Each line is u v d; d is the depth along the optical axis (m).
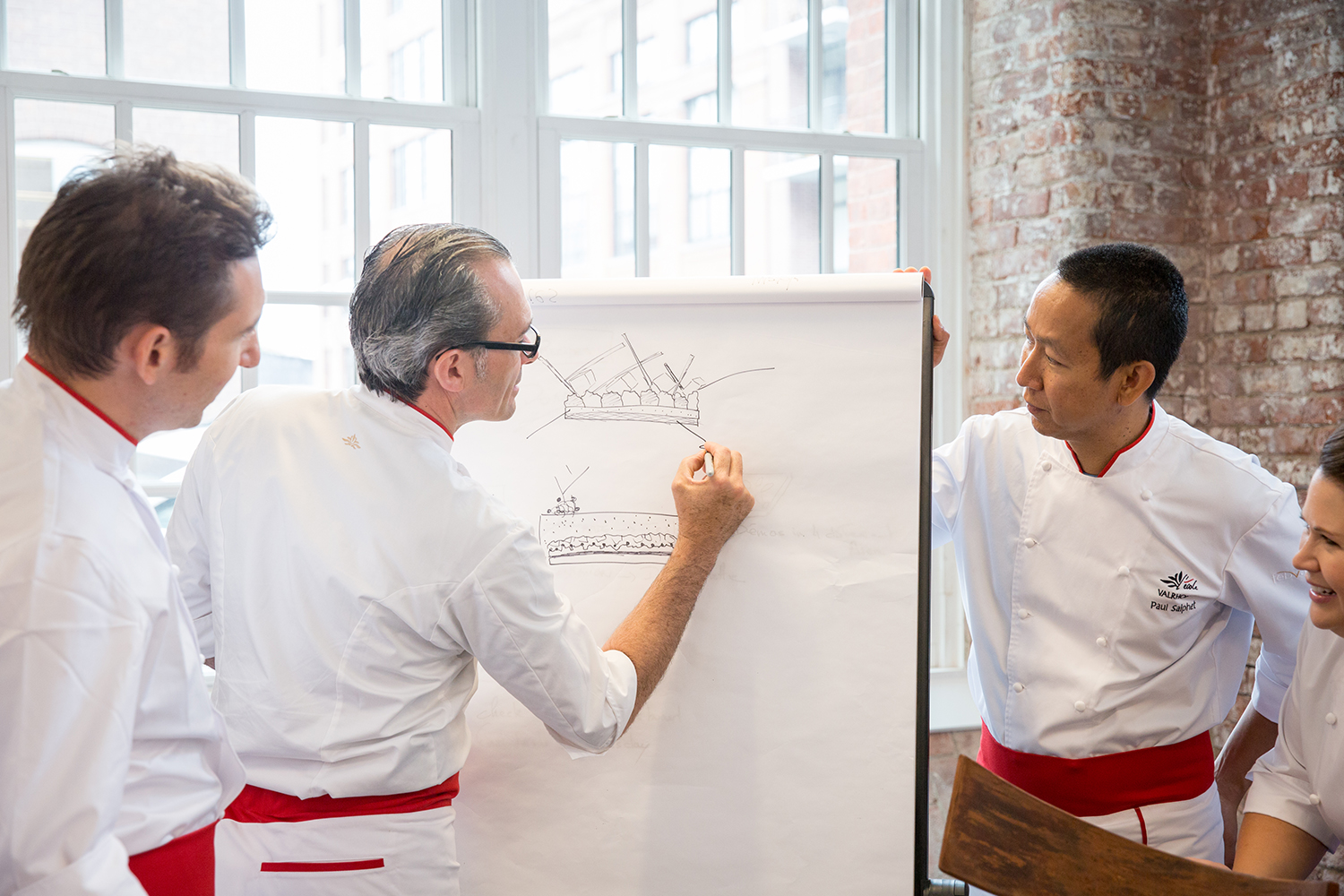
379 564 1.10
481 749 1.39
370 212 2.23
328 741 1.11
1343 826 1.27
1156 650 1.49
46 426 0.83
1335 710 1.27
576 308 1.44
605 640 1.38
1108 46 2.38
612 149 2.39
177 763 0.92
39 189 1.99
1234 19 2.42
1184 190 2.48
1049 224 2.42
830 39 2.59
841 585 1.34
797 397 1.37
